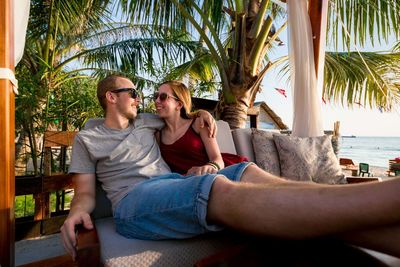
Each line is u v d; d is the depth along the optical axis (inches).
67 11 138.6
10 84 47.1
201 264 23.2
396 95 144.9
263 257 27.2
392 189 22.5
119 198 48.8
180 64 169.5
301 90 101.4
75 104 116.8
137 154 52.9
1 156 45.0
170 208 35.0
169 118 60.3
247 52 110.4
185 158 57.9
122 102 55.8
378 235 24.8
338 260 27.6
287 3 103.7
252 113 127.3
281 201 26.8
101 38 186.9
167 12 120.6
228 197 30.8
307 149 88.0
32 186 79.2
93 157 50.5
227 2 130.3
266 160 87.0
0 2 45.3
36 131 101.6
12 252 47.3
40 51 152.7
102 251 34.0
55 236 82.4
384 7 108.3
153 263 33.2
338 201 24.3
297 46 101.3
